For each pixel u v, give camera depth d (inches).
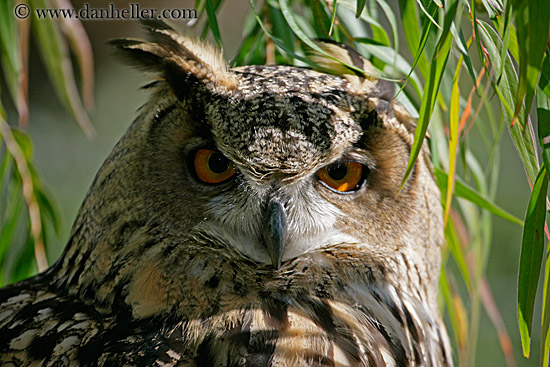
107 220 111.6
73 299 112.0
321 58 111.7
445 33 107.0
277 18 113.5
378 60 113.8
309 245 111.5
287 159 110.7
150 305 111.2
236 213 111.3
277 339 110.6
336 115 110.8
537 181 108.0
